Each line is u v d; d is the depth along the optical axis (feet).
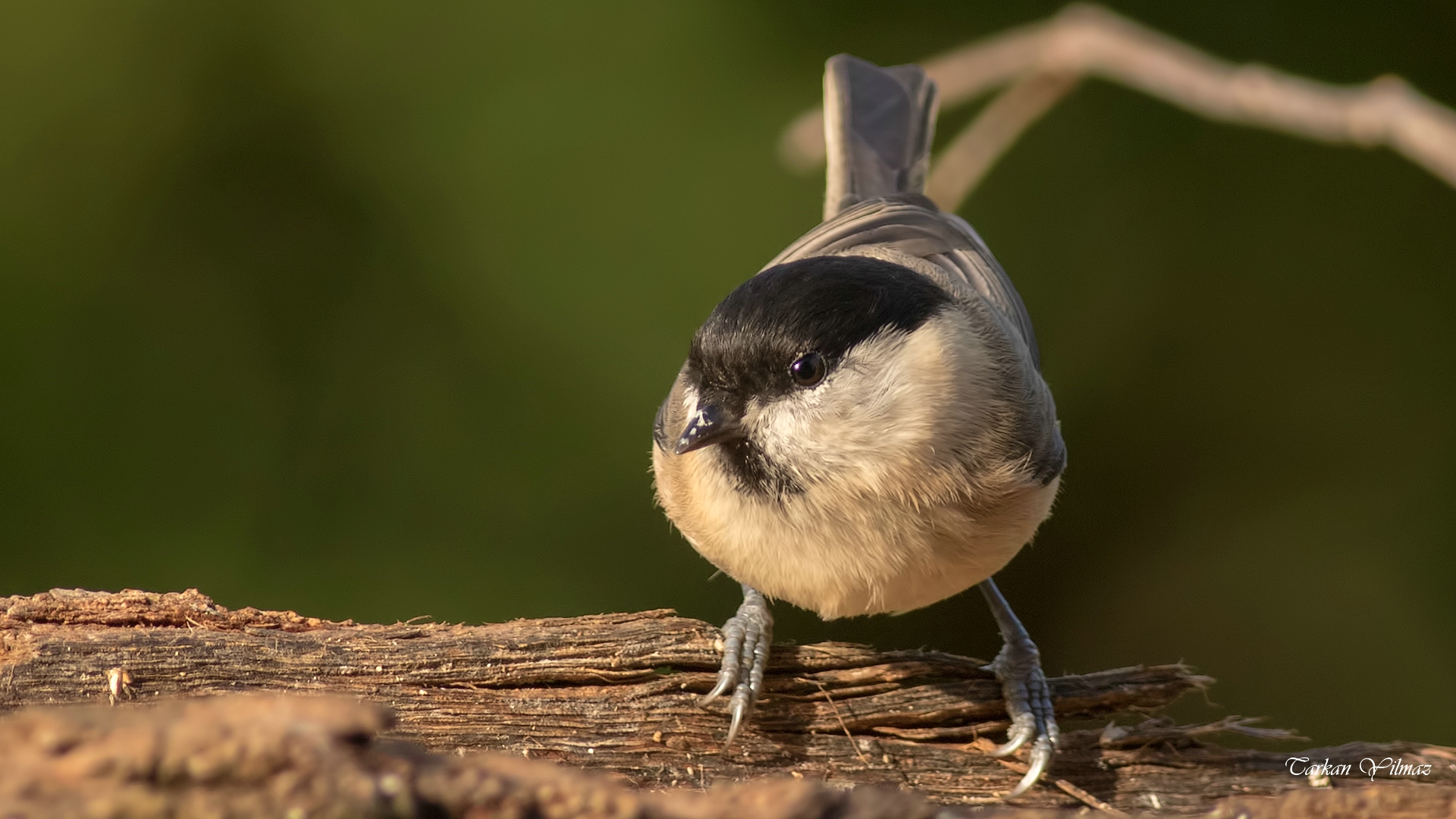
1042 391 8.75
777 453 8.68
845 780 8.70
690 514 8.73
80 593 8.65
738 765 8.69
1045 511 8.73
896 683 8.72
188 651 8.64
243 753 8.42
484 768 8.45
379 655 8.66
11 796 8.15
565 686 8.68
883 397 8.68
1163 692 8.74
